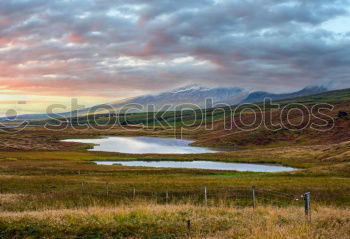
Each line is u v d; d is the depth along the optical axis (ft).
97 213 71.00
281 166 327.88
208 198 119.55
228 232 56.39
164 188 145.07
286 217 67.05
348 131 594.65
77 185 158.20
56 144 568.41
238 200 113.91
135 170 247.29
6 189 144.97
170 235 57.88
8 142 556.51
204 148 577.84
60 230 60.90
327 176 211.20
